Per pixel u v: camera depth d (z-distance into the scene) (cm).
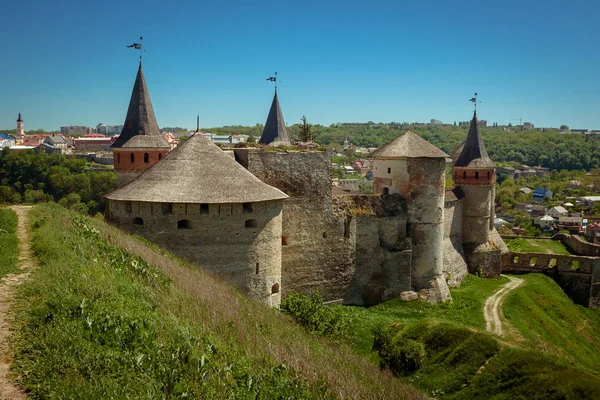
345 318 2775
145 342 1194
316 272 3206
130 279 1697
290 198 3077
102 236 2175
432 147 3653
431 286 3638
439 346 2361
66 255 1661
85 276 1470
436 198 3622
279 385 1273
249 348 1490
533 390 1927
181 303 1655
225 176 2591
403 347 2327
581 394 1842
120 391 962
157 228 2472
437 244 3659
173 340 1280
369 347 2567
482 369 2133
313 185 3161
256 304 2272
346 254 3319
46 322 1154
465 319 3338
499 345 2222
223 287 2220
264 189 2639
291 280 3109
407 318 3200
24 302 1265
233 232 2520
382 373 2009
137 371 1066
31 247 1838
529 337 3102
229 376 1223
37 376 954
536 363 2059
